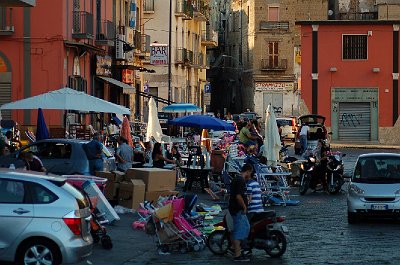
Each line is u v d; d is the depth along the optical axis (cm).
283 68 10994
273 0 11025
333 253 2236
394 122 8144
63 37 4603
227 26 12862
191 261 2125
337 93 8175
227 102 12719
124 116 4606
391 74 8112
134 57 6588
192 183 3991
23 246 1822
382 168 2938
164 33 8625
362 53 8138
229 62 12656
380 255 2200
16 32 4578
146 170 3002
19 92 4594
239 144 4788
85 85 5188
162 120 6612
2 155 3225
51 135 4288
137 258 2167
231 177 3631
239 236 2106
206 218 2808
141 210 2798
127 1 6531
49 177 1888
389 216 2808
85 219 1886
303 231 2678
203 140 4956
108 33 5534
